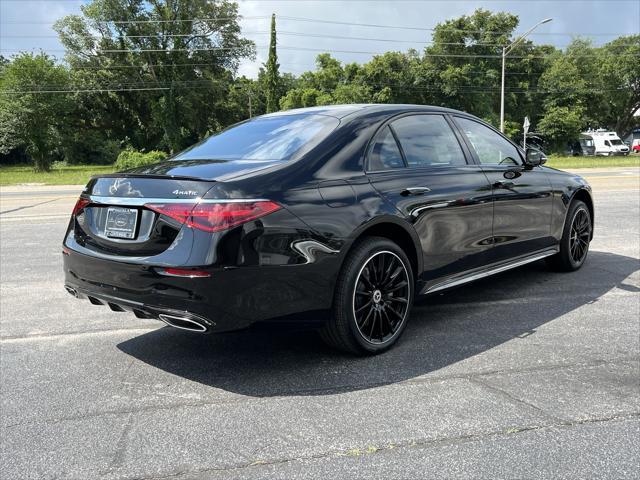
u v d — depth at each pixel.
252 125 3.85
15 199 15.23
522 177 4.49
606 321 3.89
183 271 2.65
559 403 2.64
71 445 2.35
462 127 4.19
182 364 3.27
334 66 66.44
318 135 3.30
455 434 2.36
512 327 3.80
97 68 47.62
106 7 45.62
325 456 2.21
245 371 3.14
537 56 58.59
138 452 2.28
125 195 2.97
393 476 2.06
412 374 3.03
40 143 43.56
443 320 3.98
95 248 3.08
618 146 50.31
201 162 3.23
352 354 3.32
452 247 3.76
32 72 42.94
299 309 2.90
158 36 47.44
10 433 2.46
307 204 2.90
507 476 2.05
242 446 2.30
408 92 53.97
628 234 7.47
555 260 5.29
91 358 3.39
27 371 3.19
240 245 2.67
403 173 3.50
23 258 6.66
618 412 2.54
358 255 3.11
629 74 57.72
